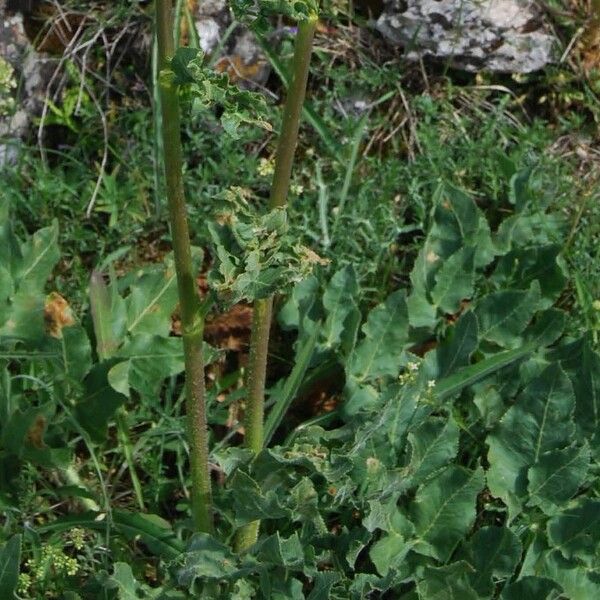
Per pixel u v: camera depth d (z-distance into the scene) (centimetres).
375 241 345
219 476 305
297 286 317
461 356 301
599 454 288
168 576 258
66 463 276
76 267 340
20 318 291
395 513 269
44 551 266
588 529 271
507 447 280
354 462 263
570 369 309
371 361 307
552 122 396
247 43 377
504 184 369
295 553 250
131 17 375
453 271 325
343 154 362
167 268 310
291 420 319
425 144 372
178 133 206
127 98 375
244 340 334
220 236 217
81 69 372
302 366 283
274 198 227
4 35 359
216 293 213
